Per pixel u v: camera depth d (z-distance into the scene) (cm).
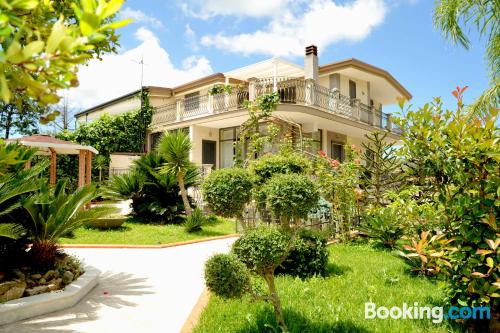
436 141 385
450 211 388
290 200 365
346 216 973
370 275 587
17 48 98
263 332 362
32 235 514
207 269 335
